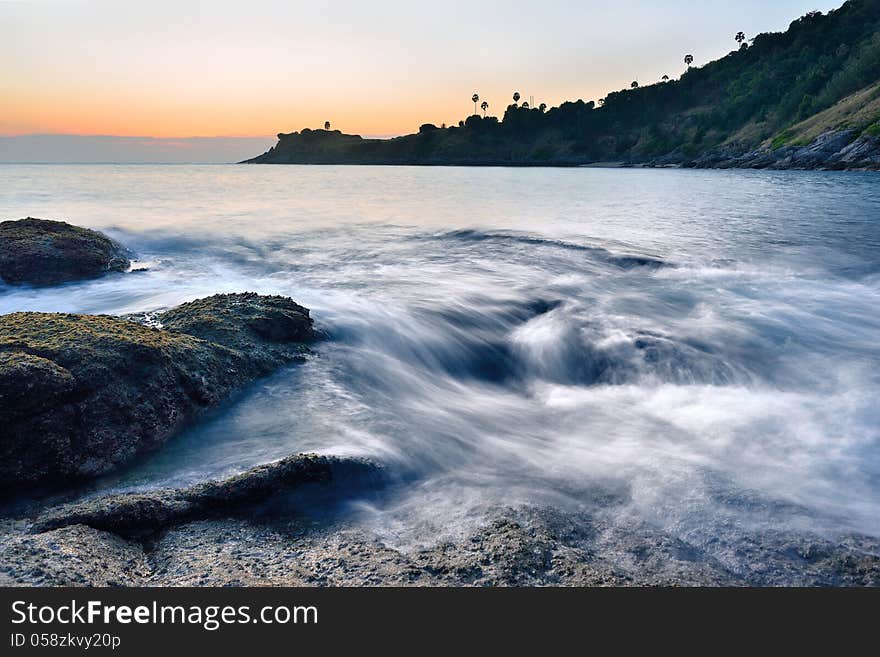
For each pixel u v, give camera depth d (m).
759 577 4.37
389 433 6.51
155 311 10.30
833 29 137.88
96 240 14.23
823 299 11.99
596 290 12.60
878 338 9.89
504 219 24.22
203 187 43.69
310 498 5.33
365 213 26.31
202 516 5.07
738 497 5.42
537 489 5.59
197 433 6.47
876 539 4.85
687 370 8.82
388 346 9.36
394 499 5.48
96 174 69.50
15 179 51.47
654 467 6.01
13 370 5.46
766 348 9.50
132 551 4.56
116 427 5.90
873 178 50.97
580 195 39.34
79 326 6.80
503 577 4.20
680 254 16.02
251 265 14.89
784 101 116.94
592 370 9.20
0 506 5.17
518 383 9.15
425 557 4.47
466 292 12.08
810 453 6.32
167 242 17.23
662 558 4.56
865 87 98.88
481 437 6.81
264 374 7.82
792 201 31.38
